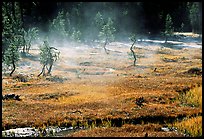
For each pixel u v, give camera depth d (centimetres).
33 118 4800
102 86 7619
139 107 5375
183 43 17675
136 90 6950
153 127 4381
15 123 4588
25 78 8875
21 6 17200
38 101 6009
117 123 4731
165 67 11238
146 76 9119
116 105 5531
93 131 4197
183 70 10119
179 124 4484
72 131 4416
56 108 5412
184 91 6838
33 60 11969
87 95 6519
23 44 12519
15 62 9606
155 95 6241
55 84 7944
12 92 6775
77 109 5334
